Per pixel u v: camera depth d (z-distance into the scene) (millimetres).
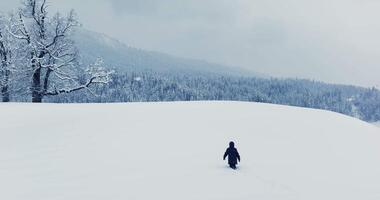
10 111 32000
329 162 19781
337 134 26688
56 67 47906
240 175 16375
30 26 48406
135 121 27500
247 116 31078
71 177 15578
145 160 18328
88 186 14461
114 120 27672
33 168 16875
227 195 13797
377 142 25734
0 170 16547
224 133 24875
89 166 17188
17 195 13398
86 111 31922
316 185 15727
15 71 47156
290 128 27312
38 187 14305
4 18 48312
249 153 20453
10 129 25094
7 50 48000
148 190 14109
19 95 49719
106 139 22328
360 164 19969
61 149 20234
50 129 24812
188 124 27125
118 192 13828
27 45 47188
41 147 20656
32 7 47906
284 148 22000
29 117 29219
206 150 20656
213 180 15523
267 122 28891
